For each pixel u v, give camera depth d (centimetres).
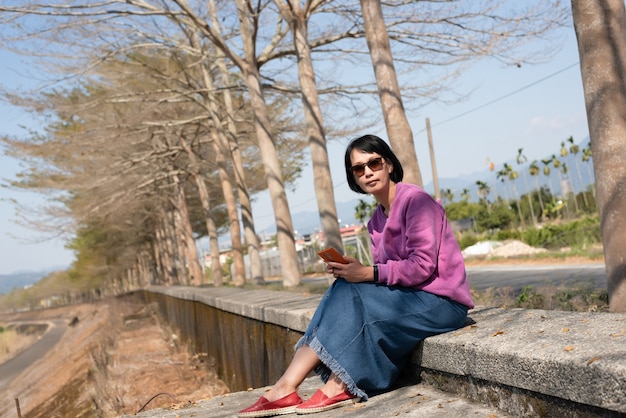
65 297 14112
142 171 2698
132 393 1001
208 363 1183
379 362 304
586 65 512
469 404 267
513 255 2625
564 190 7419
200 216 4069
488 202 7881
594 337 229
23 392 2166
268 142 1582
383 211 337
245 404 342
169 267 3969
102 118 2044
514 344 243
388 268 301
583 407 206
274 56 1730
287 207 1538
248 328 739
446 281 309
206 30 1506
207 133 2714
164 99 1908
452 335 293
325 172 1269
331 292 310
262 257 6194
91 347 2339
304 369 305
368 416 272
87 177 2328
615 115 497
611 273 495
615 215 491
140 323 2831
